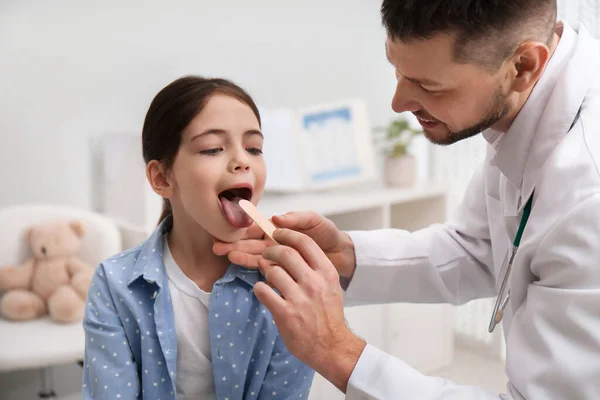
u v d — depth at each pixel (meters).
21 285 1.50
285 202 1.69
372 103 1.97
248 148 0.80
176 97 0.78
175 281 0.80
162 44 1.76
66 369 1.69
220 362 0.78
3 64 1.58
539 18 0.72
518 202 0.87
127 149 1.58
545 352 0.69
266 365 0.80
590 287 0.68
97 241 1.57
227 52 1.83
